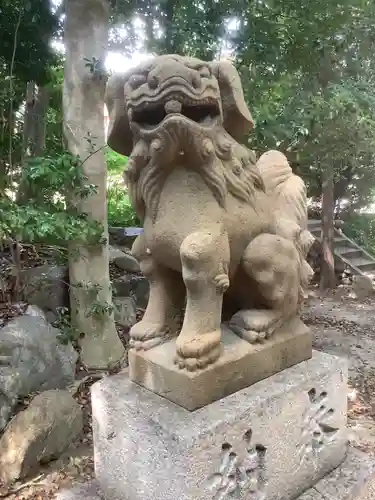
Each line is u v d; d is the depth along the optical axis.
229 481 1.42
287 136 3.61
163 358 1.52
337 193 7.14
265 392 1.52
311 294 6.08
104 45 3.06
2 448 2.30
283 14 3.72
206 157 1.42
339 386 1.76
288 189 1.78
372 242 7.49
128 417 1.50
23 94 3.92
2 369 2.66
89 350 3.20
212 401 1.46
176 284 1.66
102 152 3.12
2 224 2.59
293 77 4.04
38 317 3.14
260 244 1.54
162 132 1.35
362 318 5.16
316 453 1.69
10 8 3.34
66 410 2.53
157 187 1.48
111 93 1.52
